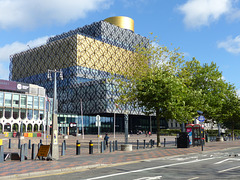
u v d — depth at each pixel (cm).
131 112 9750
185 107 3041
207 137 3934
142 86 2903
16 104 7900
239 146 2814
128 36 12925
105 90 9094
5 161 1545
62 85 10700
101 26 11700
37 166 1308
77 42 10475
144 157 1742
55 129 1636
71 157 1775
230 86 4391
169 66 3072
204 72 3859
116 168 1260
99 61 11119
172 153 2022
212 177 953
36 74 12025
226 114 4353
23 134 5744
